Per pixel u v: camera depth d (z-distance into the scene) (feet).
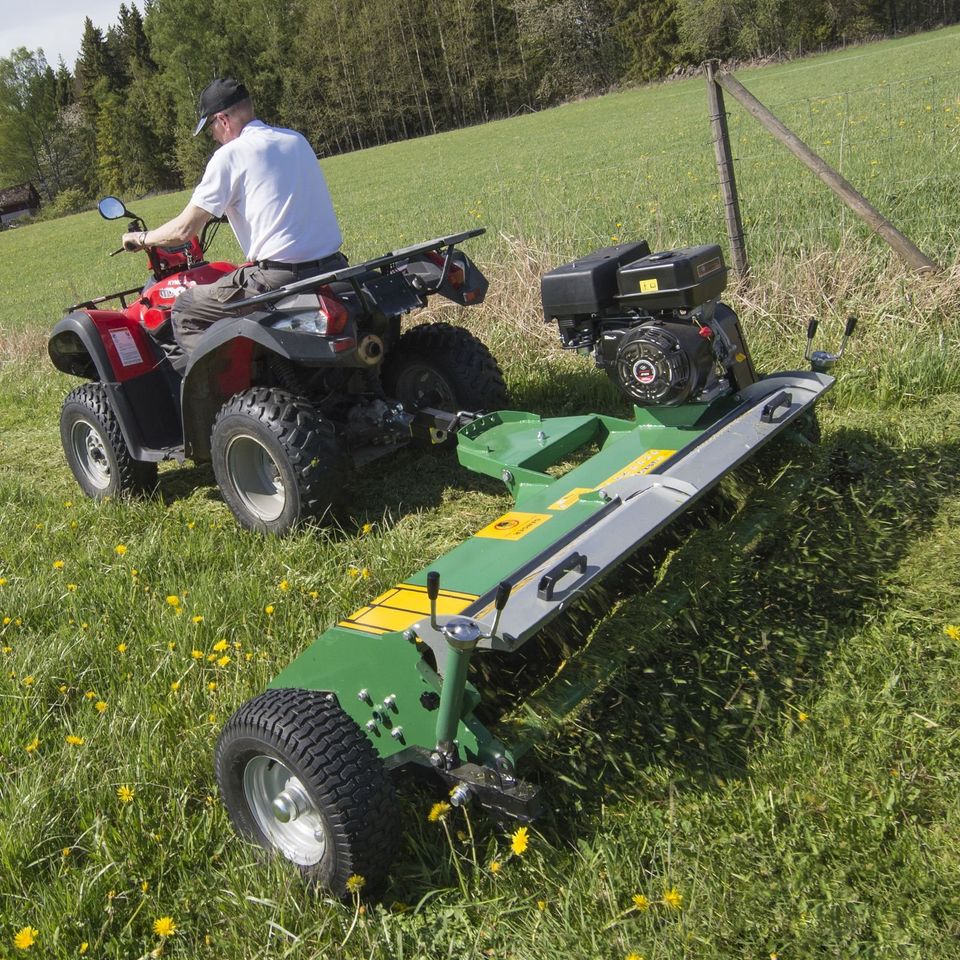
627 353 12.04
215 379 15.43
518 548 9.99
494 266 24.35
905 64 100.12
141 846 9.25
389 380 17.62
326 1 230.89
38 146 337.31
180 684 11.64
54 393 28.89
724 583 11.43
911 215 24.13
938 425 15.94
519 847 7.84
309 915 8.30
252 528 15.52
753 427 11.91
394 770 8.70
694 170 46.09
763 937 7.45
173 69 240.94
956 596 11.28
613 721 9.95
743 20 187.73
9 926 8.58
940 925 7.38
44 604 14.15
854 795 8.64
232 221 15.30
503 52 229.45
